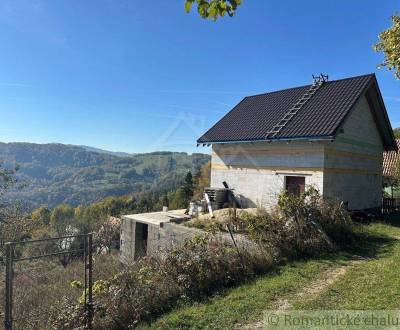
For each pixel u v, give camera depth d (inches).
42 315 212.5
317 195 379.2
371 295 204.8
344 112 485.4
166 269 244.4
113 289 224.1
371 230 410.9
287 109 583.8
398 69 342.6
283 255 298.7
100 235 781.3
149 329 187.2
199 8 119.4
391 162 852.0
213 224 397.1
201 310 202.4
